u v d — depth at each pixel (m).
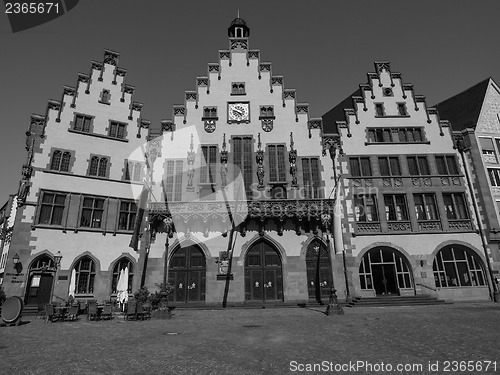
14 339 12.94
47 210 24.98
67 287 24.09
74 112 27.47
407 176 29.55
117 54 30.39
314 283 27.03
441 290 27.11
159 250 27.28
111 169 27.86
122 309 22.59
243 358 9.54
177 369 8.55
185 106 31.00
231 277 26.78
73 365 9.08
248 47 33.09
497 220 28.28
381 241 27.86
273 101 31.56
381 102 31.78
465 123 32.19
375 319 17.42
